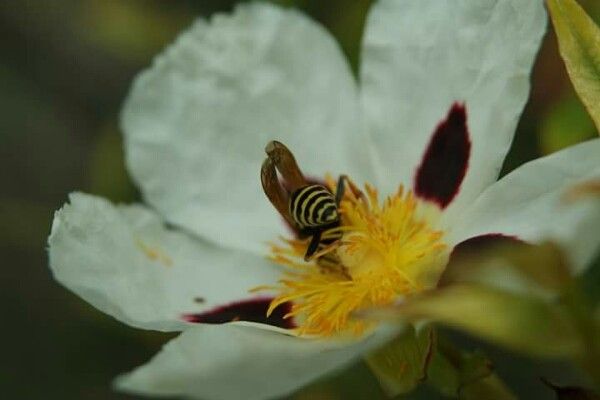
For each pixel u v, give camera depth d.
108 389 0.43
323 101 0.34
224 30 0.35
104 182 0.38
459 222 0.31
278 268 0.33
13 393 0.46
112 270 0.31
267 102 0.34
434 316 0.26
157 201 0.34
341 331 0.31
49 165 0.47
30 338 0.46
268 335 0.30
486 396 0.30
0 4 0.46
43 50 0.47
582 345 0.26
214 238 0.34
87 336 0.43
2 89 0.47
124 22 0.41
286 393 0.29
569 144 0.33
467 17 0.32
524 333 0.26
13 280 0.47
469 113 0.32
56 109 0.47
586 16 0.29
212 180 0.34
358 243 0.32
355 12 0.37
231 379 0.29
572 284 0.26
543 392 0.39
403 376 0.30
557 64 0.36
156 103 0.35
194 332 0.29
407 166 0.33
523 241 0.29
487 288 0.26
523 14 0.31
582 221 0.28
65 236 0.31
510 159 0.38
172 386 0.29
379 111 0.33
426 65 0.33
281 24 0.34
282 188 0.32
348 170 0.34
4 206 0.41
